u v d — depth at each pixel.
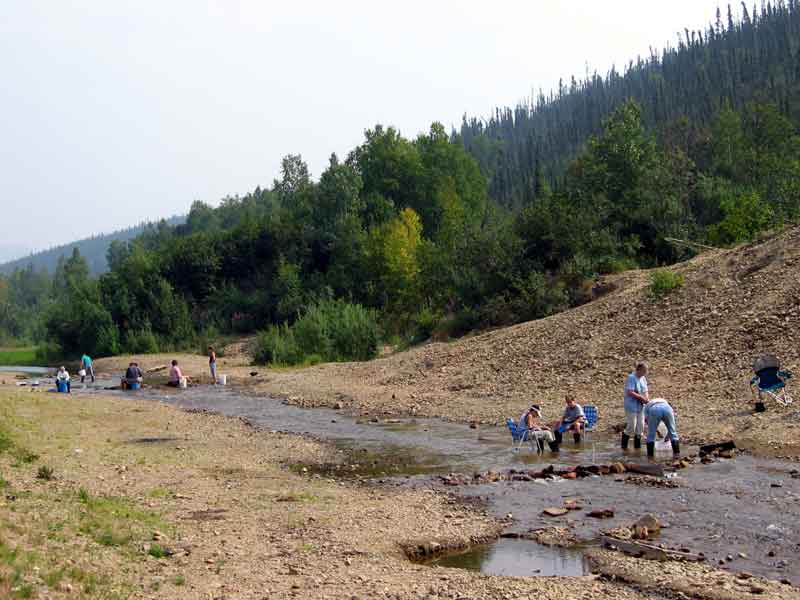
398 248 62.47
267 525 9.89
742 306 22.22
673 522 9.53
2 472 11.73
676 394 18.50
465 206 80.19
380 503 11.36
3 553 7.31
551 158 166.12
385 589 7.30
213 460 15.45
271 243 77.75
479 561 8.52
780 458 12.62
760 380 15.72
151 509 10.61
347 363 36.97
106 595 6.67
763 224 33.62
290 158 119.12
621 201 43.94
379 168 87.12
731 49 169.00
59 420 20.70
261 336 48.12
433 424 20.31
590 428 16.69
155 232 185.62
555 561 8.37
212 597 6.97
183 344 67.31
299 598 7.00
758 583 7.23
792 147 69.50
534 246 38.22
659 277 26.11
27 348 116.69
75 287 77.62
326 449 16.95
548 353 25.22
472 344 30.00
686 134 87.44
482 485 12.51
